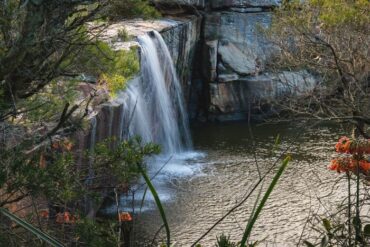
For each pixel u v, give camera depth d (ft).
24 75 15.78
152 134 46.37
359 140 14.90
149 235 32.68
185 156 50.34
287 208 36.60
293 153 49.14
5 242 14.20
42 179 14.33
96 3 17.16
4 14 14.62
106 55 17.60
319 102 32.30
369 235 15.70
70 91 17.47
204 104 65.05
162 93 50.49
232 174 44.52
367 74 34.47
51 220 16.39
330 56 35.19
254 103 62.44
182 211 36.50
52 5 14.85
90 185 17.92
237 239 32.65
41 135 16.84
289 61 40.24
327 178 41.86
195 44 64.18
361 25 34.63
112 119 32.19
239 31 64.49
